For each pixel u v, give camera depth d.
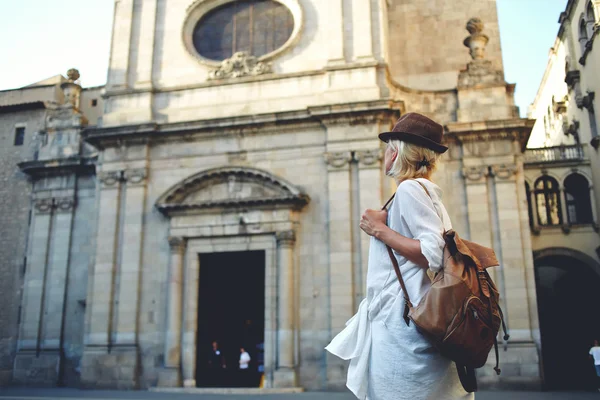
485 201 26.78
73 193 32.22
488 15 32.31
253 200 26.06
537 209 33.59
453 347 2.54
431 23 32.44
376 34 28.08
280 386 24.12
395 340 2.78
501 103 28.06
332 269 25.12
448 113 28.55
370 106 25.98
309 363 24.66
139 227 27.64
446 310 2.55
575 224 32.38
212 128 27.80
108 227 27.95
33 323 30.69
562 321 35.44
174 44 30.53
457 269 2.64
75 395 22.17
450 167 27.64
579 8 34.50
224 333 29.31
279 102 28.00
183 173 28.12
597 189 32.44
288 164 27.05
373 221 3.07
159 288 26.89
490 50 31.81
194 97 29.17
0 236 33.19
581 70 34.78
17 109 35.31
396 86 28.38
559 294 37.38
